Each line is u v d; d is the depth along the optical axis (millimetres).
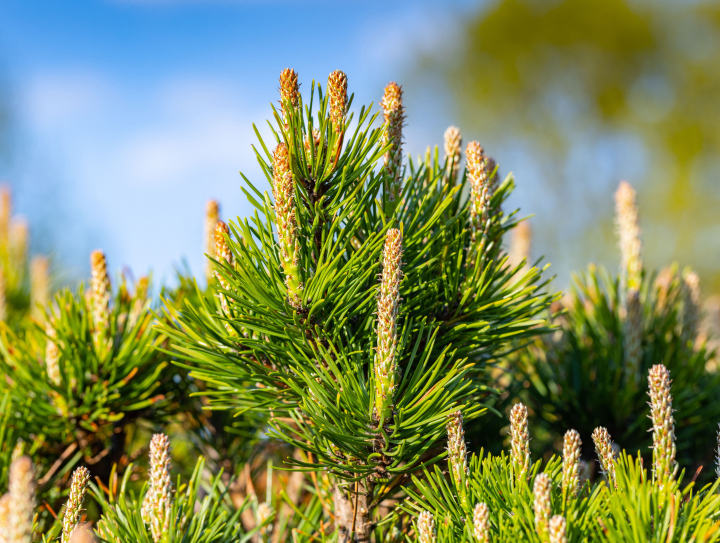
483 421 734
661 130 7266
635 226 799
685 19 7461
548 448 792
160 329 666
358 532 666
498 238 682
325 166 642
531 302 673
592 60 7543
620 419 762
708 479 752
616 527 602
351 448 638
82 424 731
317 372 640
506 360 803
